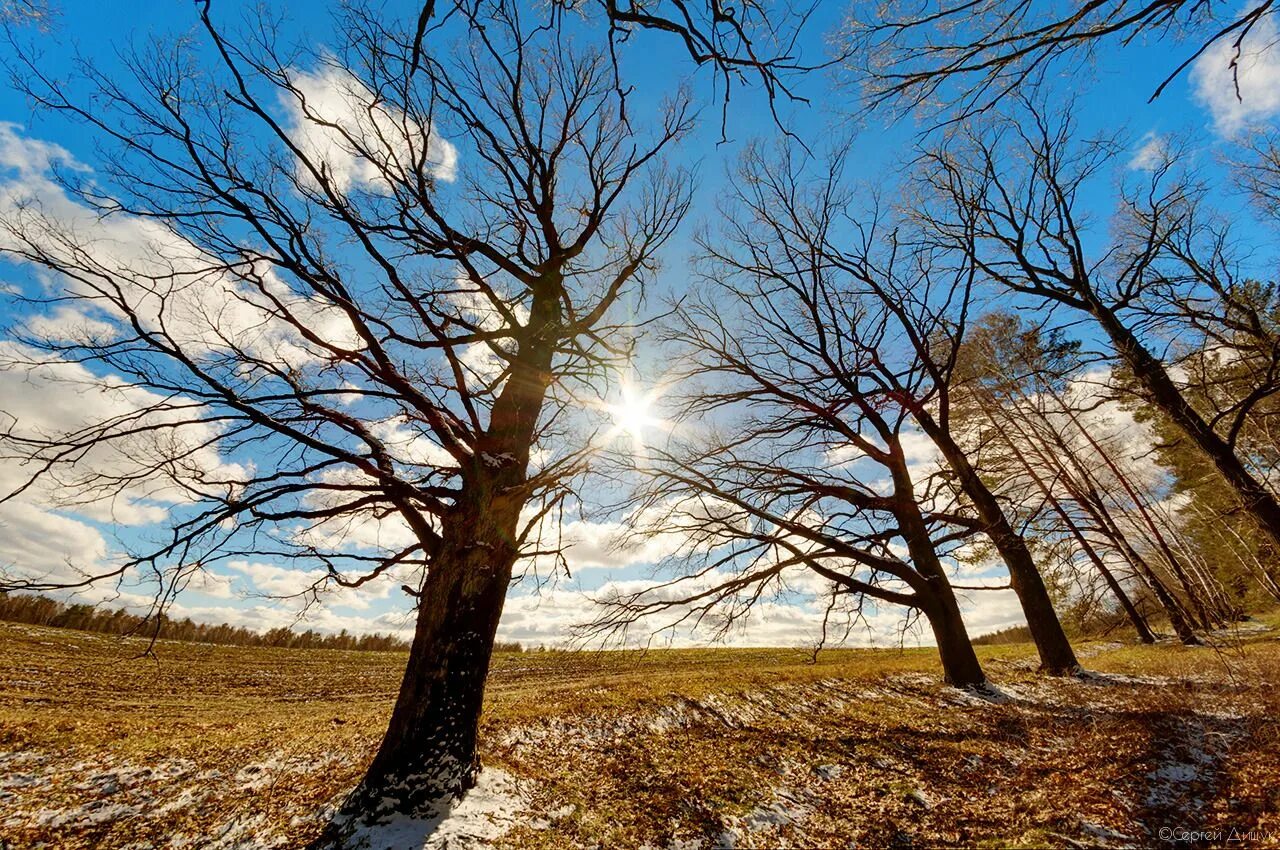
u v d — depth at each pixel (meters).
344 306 6.48
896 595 14.18
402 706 6.11
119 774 6.89
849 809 6.92
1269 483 13.47
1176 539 22.98
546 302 8.53
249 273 6.52
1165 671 14.47
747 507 13.92
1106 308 12.24
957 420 19.75
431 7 3.67
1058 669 14.89
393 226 7.86
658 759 8.40
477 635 6.37
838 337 16.00
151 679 20.52
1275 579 20.44
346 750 8.19
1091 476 20.86
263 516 6.25
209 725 9.92
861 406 15.66
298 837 5.61
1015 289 13.85
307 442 6.05
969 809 6.61
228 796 6.58
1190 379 11.80
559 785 7.08
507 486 7.01
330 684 23.30
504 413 7.67
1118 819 5.87
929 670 16.20
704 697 11.87
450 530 6.80
